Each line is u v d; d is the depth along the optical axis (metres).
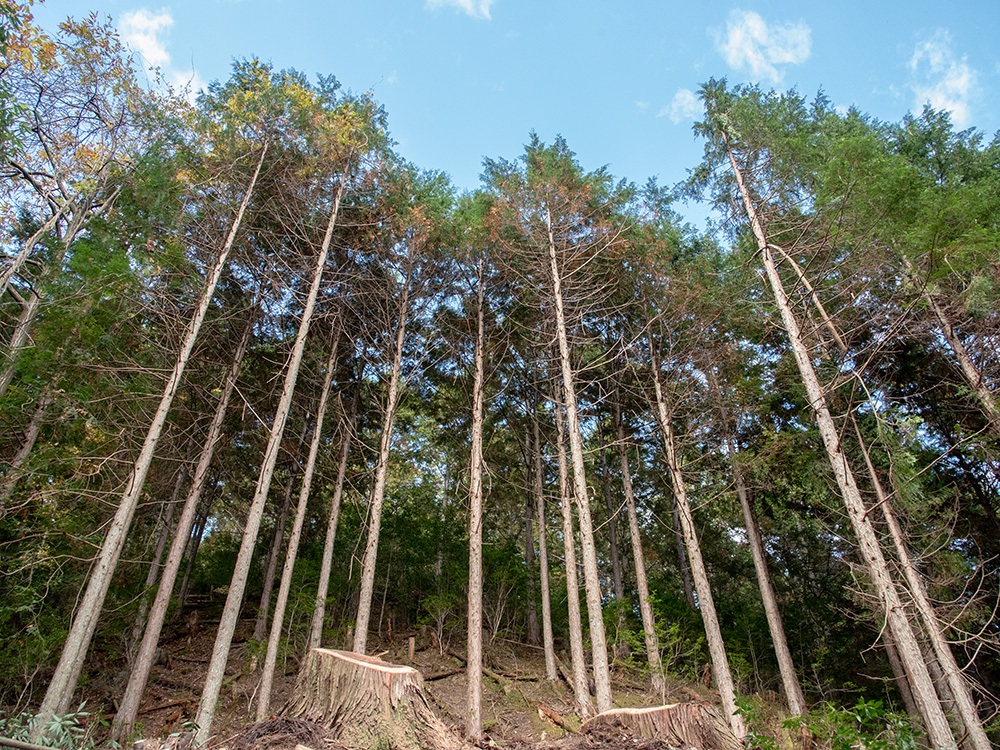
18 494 8.12
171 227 10.82
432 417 17.47
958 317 9.65
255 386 13.43
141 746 4.61
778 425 14.12
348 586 15.37
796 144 11.09
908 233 9.04
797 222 11.05
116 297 9.56
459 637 15.16
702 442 13.94
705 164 12.39
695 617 14.86
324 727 4.65
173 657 12.62
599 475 18.64
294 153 12.77
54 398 8.82
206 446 11.69
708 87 12.63
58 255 10.02
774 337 13.52
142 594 11.27
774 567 17.80
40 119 10.11
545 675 13.10
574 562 12.43
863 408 11.42
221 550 17.89
